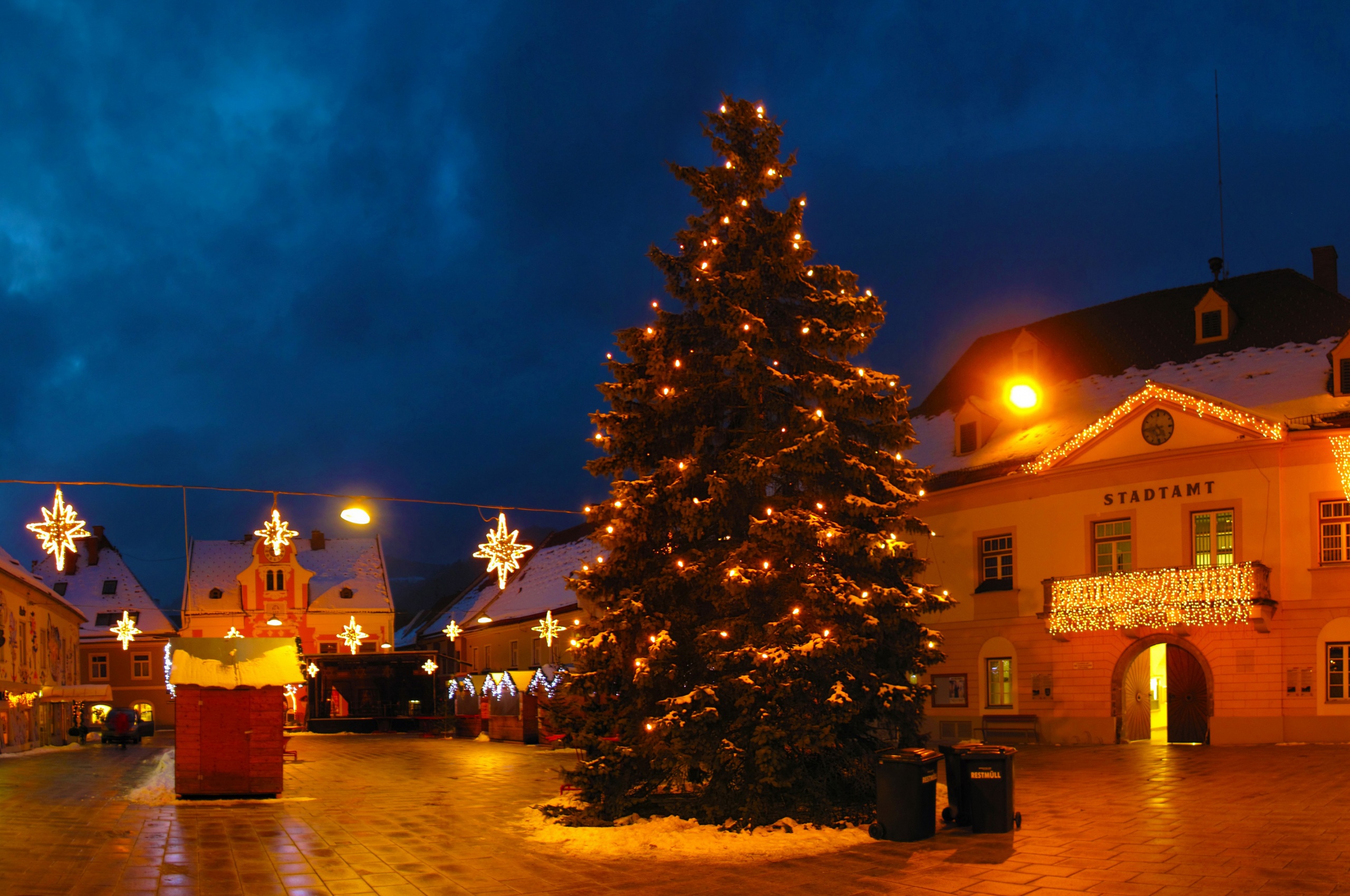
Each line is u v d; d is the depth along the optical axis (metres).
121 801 18.59
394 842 14.16
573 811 16.25
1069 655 27.23
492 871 12.24
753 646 15.22
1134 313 31.88
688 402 16.73
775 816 14.59
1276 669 23.89
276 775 18.92
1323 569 23.59
